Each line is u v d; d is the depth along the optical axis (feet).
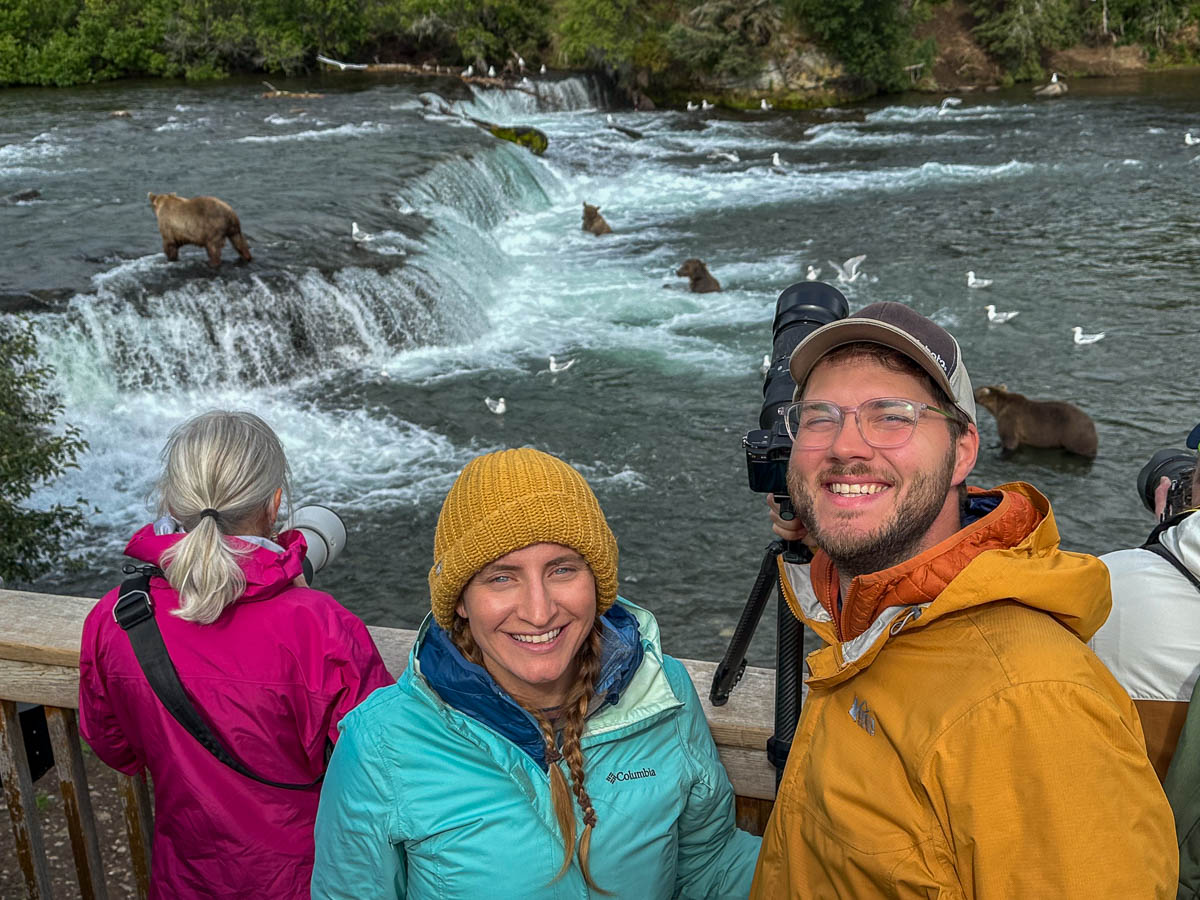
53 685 8.98
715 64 131.13
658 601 34.24
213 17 130.21
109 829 18.17
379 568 35.76
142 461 42.73
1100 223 73.92
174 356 48.14
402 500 39.58
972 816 4.80
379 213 64.13
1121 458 42.83
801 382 6.03
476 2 135.33
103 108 105.40
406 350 54.08
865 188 87.35
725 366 51.65
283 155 79.82
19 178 72.08
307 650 7.40
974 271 65.36
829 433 5.66
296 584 7.89
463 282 59.88
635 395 48.57
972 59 145.18
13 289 47.91
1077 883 4.57
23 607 9.40
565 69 133.90
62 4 129.39
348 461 42.52
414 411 47.24
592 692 6.27
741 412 46.47
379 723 6.22
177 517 7.70
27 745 9.66
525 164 87.15
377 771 6.17
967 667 5.04
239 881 7.53
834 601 6.19
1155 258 66.08
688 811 6.64
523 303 61.87
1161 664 6.74
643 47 131.85
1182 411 46.42
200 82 126.62
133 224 59.47
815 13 130.21
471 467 6.29
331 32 134.31
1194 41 151.64
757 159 100.32
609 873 6.18
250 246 56.08
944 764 4.90
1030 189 84.02
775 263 68.44
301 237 58.08
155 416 46.16
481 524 5.99
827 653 5.87
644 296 62.49
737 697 7.78
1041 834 4.66
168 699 7.28
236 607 7.39
